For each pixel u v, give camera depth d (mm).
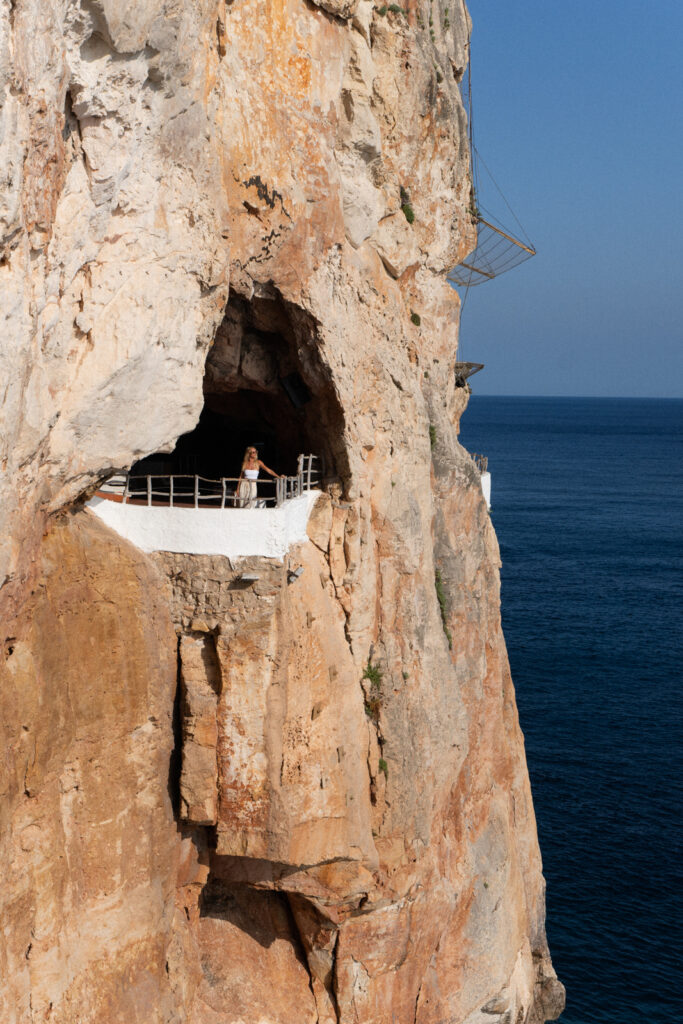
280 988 24391
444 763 27266
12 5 13391
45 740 17750
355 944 24438
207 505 25672
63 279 16562
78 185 16484
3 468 15133
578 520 119688
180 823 21469
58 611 18297
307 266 22422
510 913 30125
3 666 16516
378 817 24344
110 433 18438
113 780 19406
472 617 30828
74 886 18750
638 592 80375
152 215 18047
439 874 27000
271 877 22969
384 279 25594
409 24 25078
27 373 15383
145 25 16172
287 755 21797
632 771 44656
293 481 23938
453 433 33531
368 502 24734
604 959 32844
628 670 59062
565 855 37969
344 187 23406
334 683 23047
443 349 29891
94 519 19812
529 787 34969
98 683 19141
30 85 14250
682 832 39656
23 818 17375
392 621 25531
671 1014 30578
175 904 21688
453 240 29484
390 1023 25188
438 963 27297
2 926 16641
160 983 20188
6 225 13836
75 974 18609
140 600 19812
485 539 33062
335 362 23266
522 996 29938
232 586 20672
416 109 25734
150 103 17297
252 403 26359
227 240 20453
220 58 20031
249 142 20938
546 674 57969
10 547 15820
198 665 21016
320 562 23891
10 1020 16891
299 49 21688
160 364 18859
